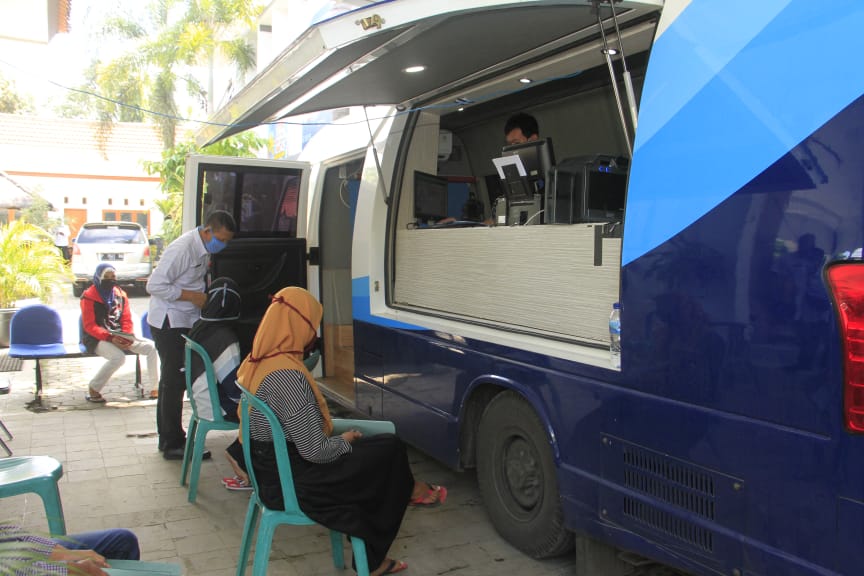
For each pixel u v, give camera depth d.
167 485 4.75
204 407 4.41
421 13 2.88
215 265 6.03
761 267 2.29
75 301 17.62
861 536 2.05
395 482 3.20
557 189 3.61
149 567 2.29
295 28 14.26
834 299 2.09
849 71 2.05
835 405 2.10
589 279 3.29
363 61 3.68
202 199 6.05
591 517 3.04
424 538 3.89
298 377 3.10
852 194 2.04
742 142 2.34
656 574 3.24
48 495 2.84
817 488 2.15
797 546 2.21
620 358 2.85
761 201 2.28
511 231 3.83
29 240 11.45
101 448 5.57
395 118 4.99
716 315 2.44
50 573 1.57
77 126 30.09
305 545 3.84
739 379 2.37
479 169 6.25
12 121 29.38
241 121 5.00
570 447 3.16
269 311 3.23
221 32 19.41
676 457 2.62
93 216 29.55
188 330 5.27
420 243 4.75
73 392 7.59
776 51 2.25
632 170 2.77
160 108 19.81
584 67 3.83
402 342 4.64
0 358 9.57
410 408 4.56
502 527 3.77
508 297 3.85
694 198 2.50
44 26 7.73
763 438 2.30
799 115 2.17
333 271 6.72
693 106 2.52
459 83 4.35
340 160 6.11
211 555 3.71
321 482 2.99
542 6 2.81
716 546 2.48
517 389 3.50
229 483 4.64
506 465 3.76
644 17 3.09
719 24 2.45
